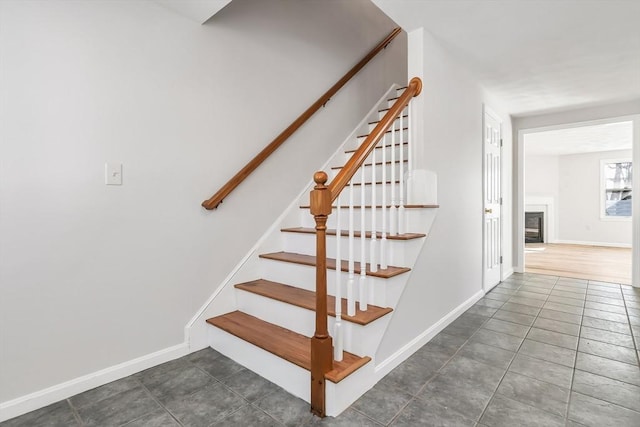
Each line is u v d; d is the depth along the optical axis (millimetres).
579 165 7969
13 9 1479
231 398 1645
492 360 2025
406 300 2045
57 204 1616
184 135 2076
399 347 1992
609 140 6230
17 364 1529
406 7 2051
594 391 1697
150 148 1925
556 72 3014
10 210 1494
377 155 2883
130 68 1837
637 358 2059
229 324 2094
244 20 2420
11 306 1509
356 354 1695
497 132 3854
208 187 2207
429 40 2342
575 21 2193
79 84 1666
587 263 5457
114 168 1786
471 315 2850
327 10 3131
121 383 1782
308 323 1908
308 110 2857
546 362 2002
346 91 3340
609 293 3584
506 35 2377
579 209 8008
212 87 2219
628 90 3459
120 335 1837
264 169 2568
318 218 1489
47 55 1570
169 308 2033
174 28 2021
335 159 3188
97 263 1746
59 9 1601
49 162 1588
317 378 1503
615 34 2355
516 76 3102
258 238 2531
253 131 2482
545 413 1521
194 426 1445
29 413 1539
